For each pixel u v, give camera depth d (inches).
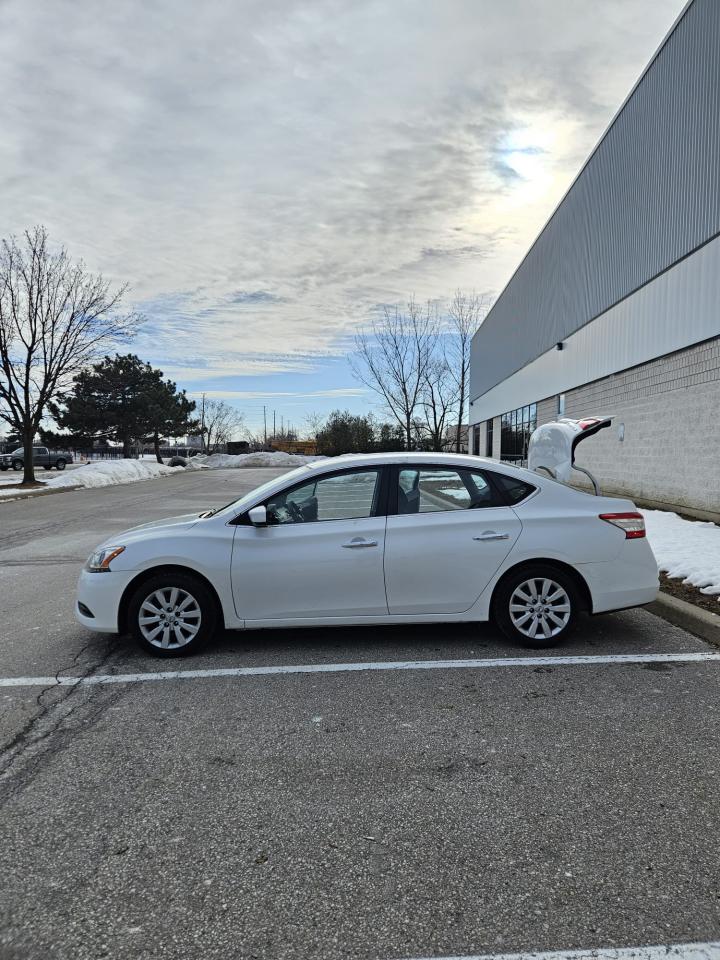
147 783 123.3
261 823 109.9
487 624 225.6
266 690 168.4
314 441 3002.0
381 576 191.9
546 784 120.9
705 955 80.3
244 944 83.3
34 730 147.2
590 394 695.7
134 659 194.4
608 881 93.9
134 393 2166.6
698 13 439.5
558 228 822.5
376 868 97.7
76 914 88.8
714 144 421.7
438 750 134.8
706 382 444.5
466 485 199.5
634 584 197.8
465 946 82.4
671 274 491.2
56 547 434.3
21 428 1051.3
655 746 135.0
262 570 191.8
